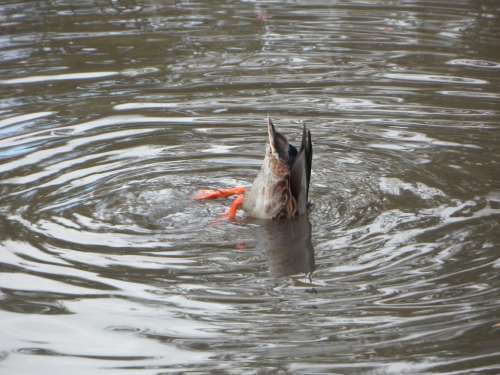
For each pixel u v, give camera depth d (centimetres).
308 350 842
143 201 1197
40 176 1253
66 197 1192
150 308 919
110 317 901
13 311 909
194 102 1546
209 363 823
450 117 1474
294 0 2203
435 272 991
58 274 984
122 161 1320
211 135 1423
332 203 1189
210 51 1802
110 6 2150
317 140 1394
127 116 1484
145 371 811
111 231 1101
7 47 1820
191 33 1920
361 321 892
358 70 1684
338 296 946
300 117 1484
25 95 1566
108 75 1670
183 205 1192
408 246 1056
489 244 1052
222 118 1484
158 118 1479
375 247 1057
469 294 940
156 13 2083
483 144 1369
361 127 1443
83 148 1357
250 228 1127
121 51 1802
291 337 866
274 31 1933
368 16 2042
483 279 970
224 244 1079
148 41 1866
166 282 973
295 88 1605
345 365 816
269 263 1025
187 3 2180
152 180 1263
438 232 1090
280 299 939
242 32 1928
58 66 1714
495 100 1538
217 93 1584
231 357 831
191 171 1301
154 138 1405
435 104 1526
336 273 998
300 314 908
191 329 880
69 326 885
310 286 968
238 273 1000
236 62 1736
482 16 2020
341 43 1845
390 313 906
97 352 841
